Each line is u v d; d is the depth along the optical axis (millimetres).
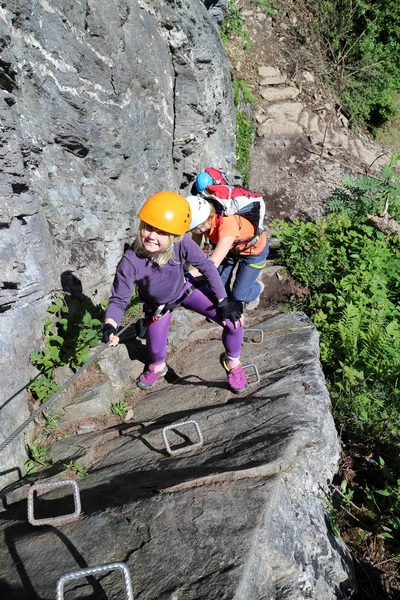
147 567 2051
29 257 3574
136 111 5492
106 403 3654
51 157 4102
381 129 17234
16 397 3234
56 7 3908
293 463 2660
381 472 3600
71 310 4172
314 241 7289
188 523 2248
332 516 2730
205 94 7352
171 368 4445
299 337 4711
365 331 5617
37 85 3748
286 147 13781
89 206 4664
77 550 2199
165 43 6395
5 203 3273
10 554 2268
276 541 2201
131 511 2369
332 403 4344
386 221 10539
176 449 3018
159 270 3121
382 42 17234
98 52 4617
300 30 15992
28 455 3199
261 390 3672
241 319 3467
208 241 3986
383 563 2854
